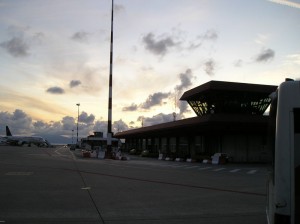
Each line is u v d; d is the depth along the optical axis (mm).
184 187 17531
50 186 16656
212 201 13508
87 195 14305
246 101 53094
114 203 12703
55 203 12422
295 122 5180
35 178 19703
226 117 42719
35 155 46875
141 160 48844
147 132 65125
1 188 15680
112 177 21484
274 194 5262
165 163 41219
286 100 5211
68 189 15836
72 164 32094
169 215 10867
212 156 45281
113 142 98188
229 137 49938
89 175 22219
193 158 47688
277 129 5223
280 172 5121
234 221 10164
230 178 22750
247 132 49812
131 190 16062
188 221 10094
